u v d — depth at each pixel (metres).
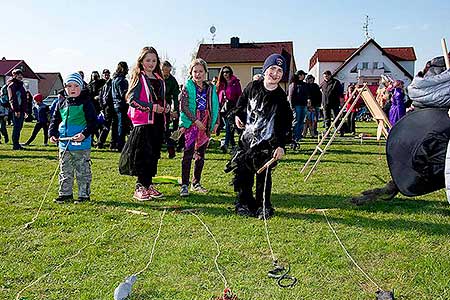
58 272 4.18
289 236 5.19
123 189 7.46
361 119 30.47
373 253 4.76
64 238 5.08
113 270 4.26
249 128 5.85
